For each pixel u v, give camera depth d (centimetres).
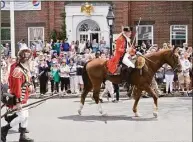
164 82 2073
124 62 1355
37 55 2334
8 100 948
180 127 1238
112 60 1366
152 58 1361
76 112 1548
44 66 2048
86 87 1465
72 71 2080
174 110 1573
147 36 3111
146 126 1260
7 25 3092
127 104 1758
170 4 3073
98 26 3091
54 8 3120
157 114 1395
